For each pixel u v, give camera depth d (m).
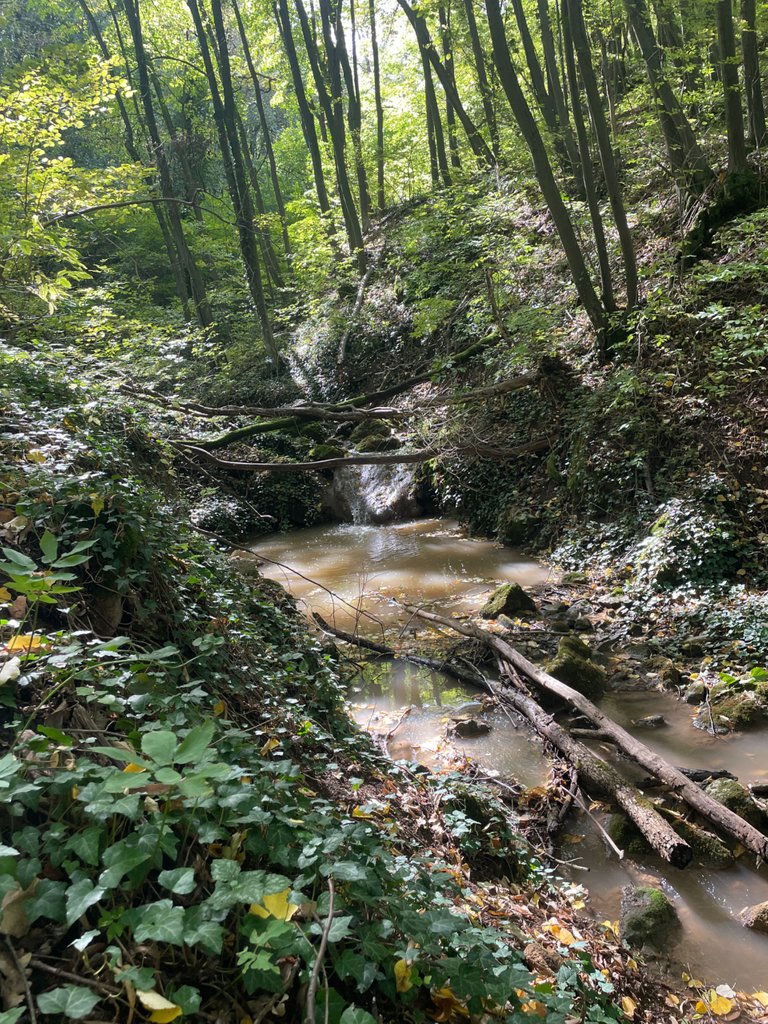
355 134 19.42
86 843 1.76
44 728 1.94
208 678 3.39
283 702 3.83
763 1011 2.97
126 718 2.47
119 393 8.03
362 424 14.66
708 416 8.67
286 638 5.18
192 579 3.89
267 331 16.67
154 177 17.92
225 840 2.12
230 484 13.72
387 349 15.67
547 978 2.57
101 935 1.78
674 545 7.59
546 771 4.89
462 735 5.43
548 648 6.73
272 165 20.20
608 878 3.90
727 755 4.90
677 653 6.42
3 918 1.62
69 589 2.15
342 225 19.97
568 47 9.77
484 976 1.96
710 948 3.35
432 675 6.58
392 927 1.96
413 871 2.43
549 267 13.04
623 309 10.75
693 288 9.41
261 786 2.33
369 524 13.18
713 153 11.66
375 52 18.98
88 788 1.85
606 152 9.62
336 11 18.42
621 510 8.95
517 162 14.80
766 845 3.76
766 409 8.26
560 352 11.43
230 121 15.42
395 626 7.74
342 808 3.13
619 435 9.42
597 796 4.59
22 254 8.48
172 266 18.50
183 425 10.63
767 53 11.88
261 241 20.12
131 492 4.08
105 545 3.40
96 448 4.66
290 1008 1.82
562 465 10.19
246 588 5.37
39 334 8.77
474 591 8.65
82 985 1.63
